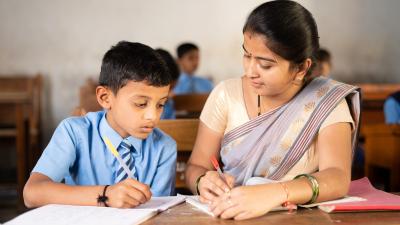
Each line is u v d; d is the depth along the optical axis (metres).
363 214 1.10
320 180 1.17
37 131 5.90
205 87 5.71
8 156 6.02
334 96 1.39
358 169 3.22
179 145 1.81
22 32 6.12
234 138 1.47
